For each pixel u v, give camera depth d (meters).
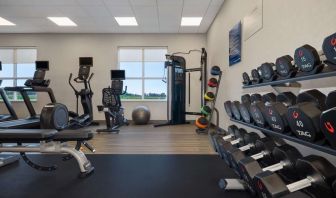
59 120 2.85
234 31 4.17
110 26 6.81
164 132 5.47
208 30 7.08
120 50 7.65
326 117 1.10
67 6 5.28
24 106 7.57
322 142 1.25
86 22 6.43
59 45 7.50
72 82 7.51
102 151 3.67
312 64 1.41
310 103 1.35
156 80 7.68
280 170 1.80
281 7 2.54
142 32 7.43
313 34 1.98
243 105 2.26
